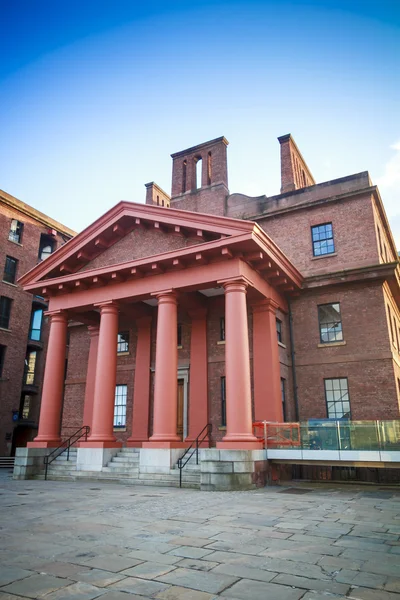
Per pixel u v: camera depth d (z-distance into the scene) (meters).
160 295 17.70
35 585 4.80
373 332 19.34
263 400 18.30
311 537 6.99
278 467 16.33
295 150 26.91
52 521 8.38
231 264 16.56
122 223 19.33
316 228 22.47
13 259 36.22
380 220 23.42
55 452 19.31
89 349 26.12
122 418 22.67
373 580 4.98
